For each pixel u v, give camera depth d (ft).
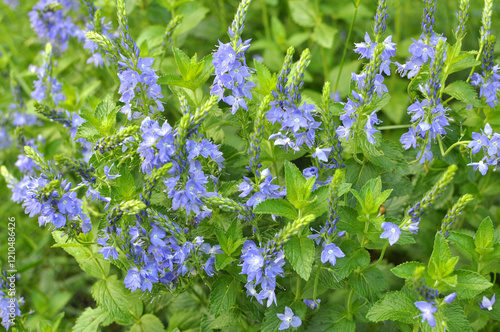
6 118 2.07
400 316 1.36
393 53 1.46
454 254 1.65
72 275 2.07
